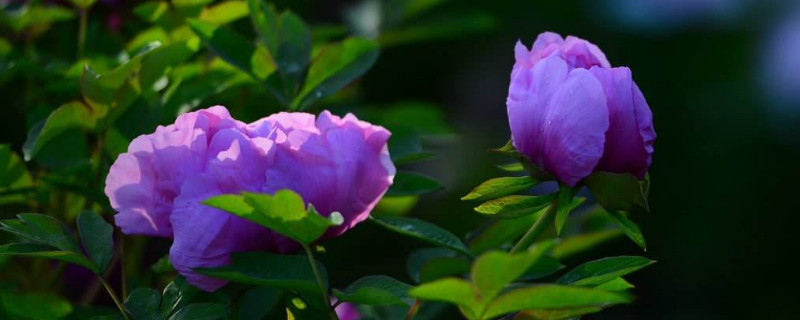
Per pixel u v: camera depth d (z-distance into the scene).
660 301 4.79
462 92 4.54
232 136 1.97
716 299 4.77
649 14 4.81
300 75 2.22
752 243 4.84
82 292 2.32
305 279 1.97
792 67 4.91
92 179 2.21
